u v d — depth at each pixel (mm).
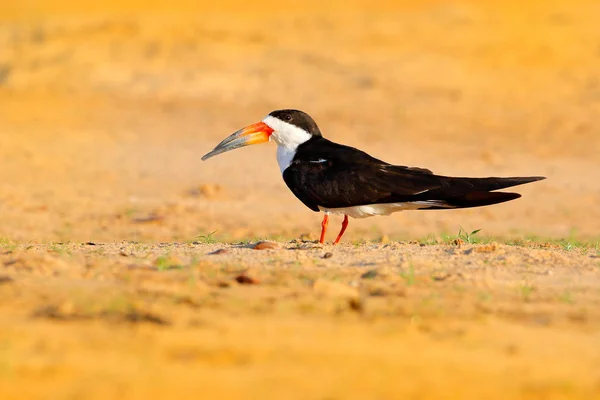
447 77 32688
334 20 38719
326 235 16406
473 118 29000
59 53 35125
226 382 6812
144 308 8305
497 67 33594
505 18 38156
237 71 33406
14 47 36031
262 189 21188
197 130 27703
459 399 6648
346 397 6602
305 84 32344
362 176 11508
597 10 39469
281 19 39219
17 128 27609
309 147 12141
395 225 17969
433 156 24625
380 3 43781
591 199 20781
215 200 19984
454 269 10086
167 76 33188
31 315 8141
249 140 12336
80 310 8273
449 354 7512
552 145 26078
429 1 43312
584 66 33781
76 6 45562
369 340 7746
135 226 17203
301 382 6840
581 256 11023
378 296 9008
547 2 40656
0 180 21469
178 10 44250
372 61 33969
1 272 9445
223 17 40281
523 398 6723
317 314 8391
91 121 28734
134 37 36688
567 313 8703
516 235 16625
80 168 23062
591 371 7254
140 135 27047
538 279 9812
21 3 46125
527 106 30281
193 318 8141
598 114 29281
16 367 6996
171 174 22594
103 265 9836
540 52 34781
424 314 8461
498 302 8953
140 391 6629
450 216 19094
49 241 14750
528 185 21984
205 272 9680
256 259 10414
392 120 28719
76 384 6719
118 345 7488
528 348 7711
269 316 8281
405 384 6867
